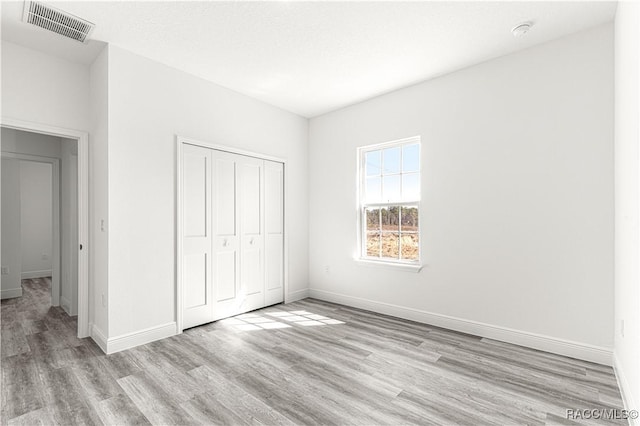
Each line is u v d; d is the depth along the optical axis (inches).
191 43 110.1
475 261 124.6
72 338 120.9
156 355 106.3
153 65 121.3
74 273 148.3
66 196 158.4
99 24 98.4
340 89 148.8
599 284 98.8
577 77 102.9
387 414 74.5
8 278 183.0
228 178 147.5
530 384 87.4
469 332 125.8
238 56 118.9
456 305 130.0
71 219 147.5
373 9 91.5
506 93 117.2
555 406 77.3
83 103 123.2
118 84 111.5
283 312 156.0
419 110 141.6
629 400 73.1
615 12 92.4
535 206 110.8
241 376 92.4
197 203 134.9
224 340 119.9
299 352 109.2
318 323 139.7
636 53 68.0
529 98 112.1
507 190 116.8
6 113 106.0
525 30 99.5
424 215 139.3
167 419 72.5
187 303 131.0
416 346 114.0
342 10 92.0
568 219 104.4
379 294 155.6
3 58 105.8
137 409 76.2
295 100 162.4
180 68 128.4
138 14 93.7
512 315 115.8
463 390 84.7
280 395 82.5
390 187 155.2
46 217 257.0
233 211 149.5
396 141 150.8
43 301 176.7
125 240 112.6
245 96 155.2
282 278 174.2
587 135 101.0
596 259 99.4
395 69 129.1
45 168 257.4
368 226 164.1
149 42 109.2
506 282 117.0
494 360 102.2
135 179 115.5
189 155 132.3
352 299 166.7
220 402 79.4
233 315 149.1
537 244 110.4
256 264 160.1
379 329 131.8
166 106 125.0
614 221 96.0
